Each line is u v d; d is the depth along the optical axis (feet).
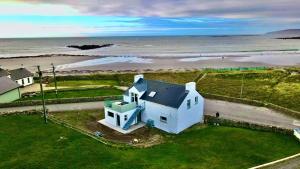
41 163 94.43
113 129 129.39
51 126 128.77
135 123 136.26
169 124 126.52
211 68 370.53
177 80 275.39
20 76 222.48
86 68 400.06
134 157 100.12
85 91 201.16
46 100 165.78
